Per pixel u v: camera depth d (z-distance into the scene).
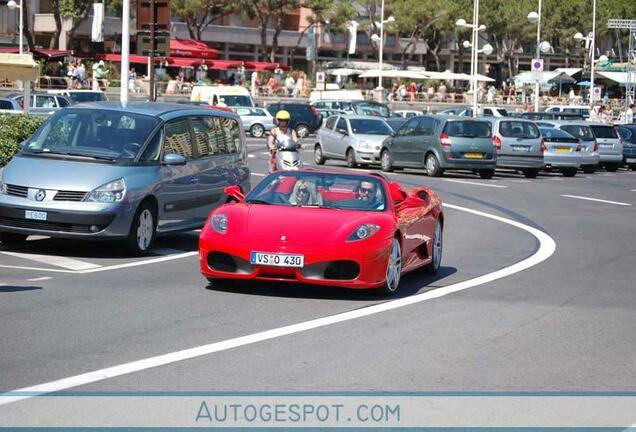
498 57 107.88
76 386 8.07
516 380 8.71
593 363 9.45
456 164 34.78
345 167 39.34
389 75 83.25
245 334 10.16
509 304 12.42
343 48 103.56
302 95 75.31
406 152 36.25
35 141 16.44
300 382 8.39
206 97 59.97
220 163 17.95
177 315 11.03
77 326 10.32
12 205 15.33
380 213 12.88
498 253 17.48
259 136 59.53
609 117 68.75
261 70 77.69
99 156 15.99
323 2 86.06
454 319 11.30
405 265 13.31
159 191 16.16
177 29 89.12
